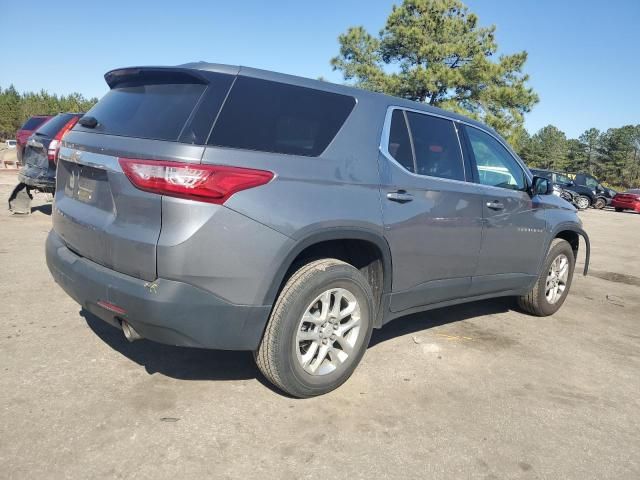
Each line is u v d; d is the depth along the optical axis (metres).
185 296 2.78
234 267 2.85
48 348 3.78
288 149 3.14
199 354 3.87
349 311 3.44
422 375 3.82
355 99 3.63
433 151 4.10
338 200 3.25
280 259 2.98
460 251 4.21
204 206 2.77
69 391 3.20
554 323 5.42
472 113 28.58
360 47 32.03
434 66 28.20
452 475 2.68
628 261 10.30
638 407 3.59
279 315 3.09
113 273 2.96
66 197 3.54
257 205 2.90
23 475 2.44
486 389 3.68
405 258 3.75
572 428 3.23
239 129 2.98
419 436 3.00
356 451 2.81
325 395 3.40
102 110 3.44
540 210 5.09
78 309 4.61
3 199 11.43
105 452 2.64
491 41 30.45
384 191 3.56
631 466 2.88
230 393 3.33
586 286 7.53
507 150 4.94
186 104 2.98
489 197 4.45
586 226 17.70
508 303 6.03
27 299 4.79
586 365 4.29
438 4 29.64
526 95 29.14
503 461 2.83
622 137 98.50
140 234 2.82
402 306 3.91
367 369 3.85
